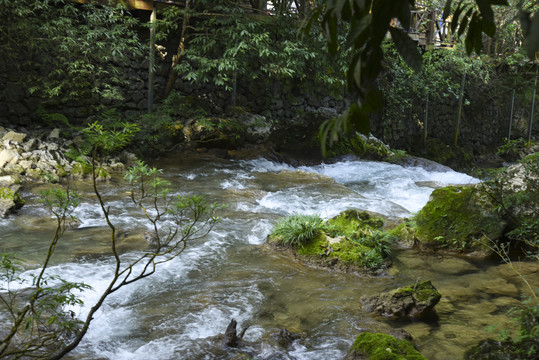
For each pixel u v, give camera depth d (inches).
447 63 582.6
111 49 390.6
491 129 716.0
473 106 627.5
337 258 207.0
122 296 170.7
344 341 143.6
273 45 466.9
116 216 263.3
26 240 221.3
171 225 252.2
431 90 593.9
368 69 31.8
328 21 34.7
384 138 592.1
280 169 437.1
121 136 96.8
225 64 411.2
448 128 674.8
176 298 172.1
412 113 624.4
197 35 445.1
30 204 270.7
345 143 506.6
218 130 446.0
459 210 238.1
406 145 623.8
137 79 437.4
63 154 348.8
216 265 206.7
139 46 414.9
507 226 232.5
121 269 194.1
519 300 175.9
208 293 177.0
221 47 458.9
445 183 420.5
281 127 498.6
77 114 407.8
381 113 584.7
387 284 192.2
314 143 495.5
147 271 193.8
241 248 229.0
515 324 151.8
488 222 231.1
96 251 211.9
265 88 506.0
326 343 142.6
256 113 502.9
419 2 577.0
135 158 380.5
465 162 655.1
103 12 400.8
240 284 187.0
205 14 419.8
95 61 413.1
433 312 165.3
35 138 351.9
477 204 236.1
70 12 398.3
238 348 135.4
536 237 213.3
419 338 145.9
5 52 373.4
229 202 302.7
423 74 575.5
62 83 384.8
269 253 223.9
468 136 695.1
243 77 490.0
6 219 247.4
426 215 242.1
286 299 174.9
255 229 255.4
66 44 384.8
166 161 405.4
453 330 151.6
